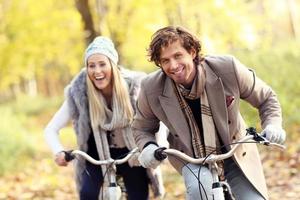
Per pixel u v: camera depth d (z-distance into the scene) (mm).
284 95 17469
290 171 12617
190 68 5566
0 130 19859
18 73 34250
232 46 24578
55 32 28328
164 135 6766
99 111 7305
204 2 22562
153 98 5961
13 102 46469
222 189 5480
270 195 11062
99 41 7305
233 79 5809
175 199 11742
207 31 23141
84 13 22688
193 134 5883
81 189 7398
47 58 31438
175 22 23109
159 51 5520
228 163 6094
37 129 32938
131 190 7520
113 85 7305
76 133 7465
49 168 18422
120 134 7391
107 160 6719
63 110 7520
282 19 34281
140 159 5879
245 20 23547
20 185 15516
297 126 15977
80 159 7422
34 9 27766
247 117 16375
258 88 5934
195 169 5809
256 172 6035
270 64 19719
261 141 5410
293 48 20969
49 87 59500
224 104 5762
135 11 25078
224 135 5824
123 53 27484
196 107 5848
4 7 28000
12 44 29125
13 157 18531
